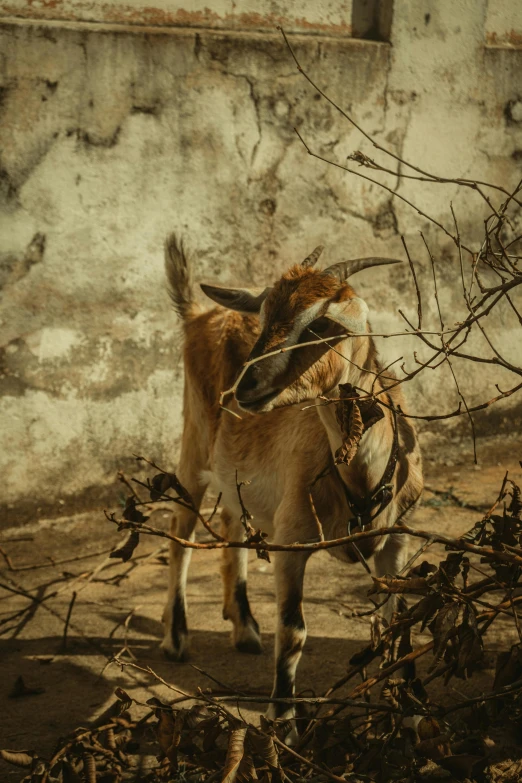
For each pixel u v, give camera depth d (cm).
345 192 618
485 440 699
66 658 399
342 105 604
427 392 671
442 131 645
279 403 306
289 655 323
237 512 395
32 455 539
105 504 566
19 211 518
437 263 660
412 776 259
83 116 526
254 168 584
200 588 478
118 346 559
